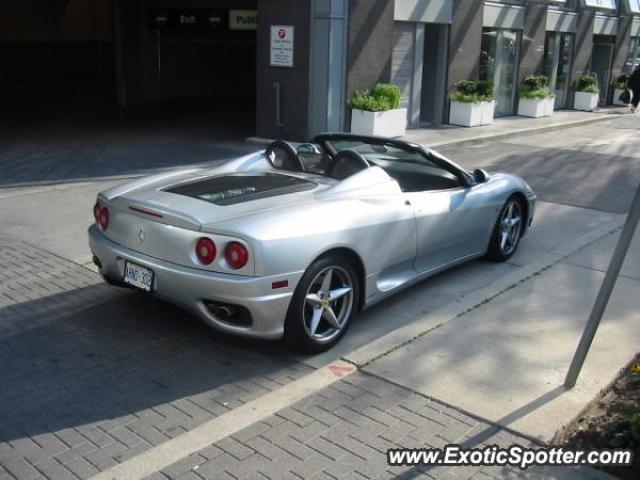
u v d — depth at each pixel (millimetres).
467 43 17016
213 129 15266
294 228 4133
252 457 3316
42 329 4742
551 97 20422
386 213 4797
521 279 5875
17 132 13992
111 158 11375
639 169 11789
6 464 3244
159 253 4258
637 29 26844
